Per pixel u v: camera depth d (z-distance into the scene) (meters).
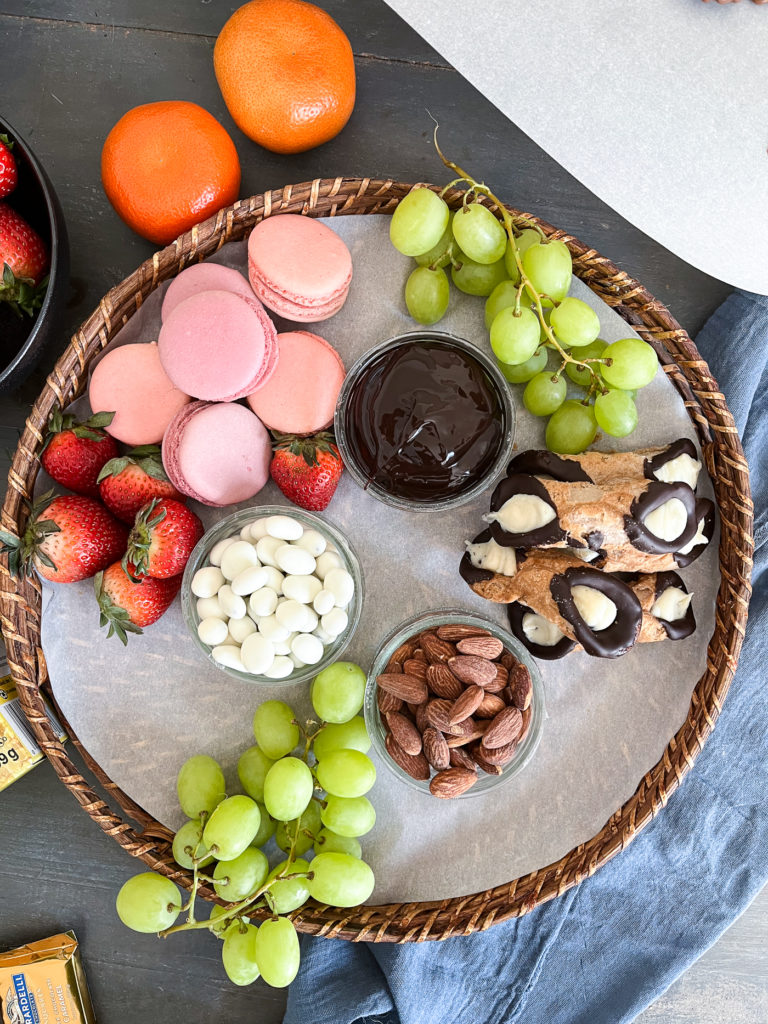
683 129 0.35
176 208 0.36
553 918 0.42
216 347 0.34
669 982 0.42
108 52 0.40
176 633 0.38
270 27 0.34
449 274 0.38
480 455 0.35
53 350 0.41
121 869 0.42
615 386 0.35
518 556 0.36
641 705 0.38
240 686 0.38
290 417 0.36
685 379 0.37
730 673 0.35
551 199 0.41
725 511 0.37
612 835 0.36
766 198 0.35
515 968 0.42
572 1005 0.43
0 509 0.41
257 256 0.35
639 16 0.35
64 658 0.37
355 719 0.36
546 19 0.35
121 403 0.36
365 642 0.38
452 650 0.34
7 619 0.34
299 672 0.36
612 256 0.41
